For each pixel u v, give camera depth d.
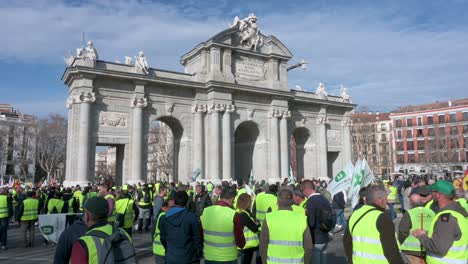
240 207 11.22
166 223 9.24
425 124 116.19
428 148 107.50
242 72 54.91
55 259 6.30
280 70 58.16
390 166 120.88
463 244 7.39
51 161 95.44
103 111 45.12
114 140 45.44
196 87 50.59
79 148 42.47
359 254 7.07
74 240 6.31
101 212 6.13
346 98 67.38
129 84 46.78
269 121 56.56
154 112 48.50
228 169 50.66
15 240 23.00
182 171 51.44
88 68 43.03
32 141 102.00
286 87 57.78
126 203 16.98
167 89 49.66
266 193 15.33
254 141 58.03
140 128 46.25
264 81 56.72
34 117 108.44
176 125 52.25
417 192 10.22
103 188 15.69
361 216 7.27
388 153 123.31
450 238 7.31
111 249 5.80
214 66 51.41
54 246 20.83
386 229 6.84
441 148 106.62
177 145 53.28
